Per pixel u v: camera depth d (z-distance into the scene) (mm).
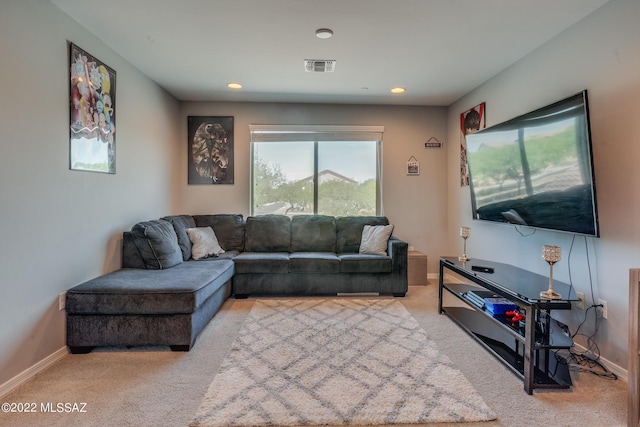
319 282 3344
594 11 2045
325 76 3205
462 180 3859
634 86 1798
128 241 2754
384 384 1753
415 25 2248
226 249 3793
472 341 2293
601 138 1999
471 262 2725
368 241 3658
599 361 2000
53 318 2010
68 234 2145
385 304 3115
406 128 4219
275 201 4238
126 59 2820
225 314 2830
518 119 2463
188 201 4086
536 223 2352
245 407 1556
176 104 3939
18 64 1760
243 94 3779
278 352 2119
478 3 1986
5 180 1690
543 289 1913
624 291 1858
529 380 1687
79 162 2248
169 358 2045
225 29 2307
